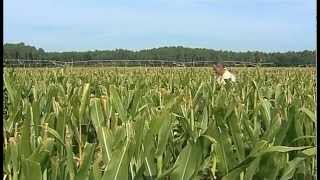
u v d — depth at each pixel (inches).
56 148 139.4
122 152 95.7
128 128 115.3
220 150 116.8
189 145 107.3
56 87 241.9
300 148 105.5
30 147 106.2
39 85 358.6
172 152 146.9
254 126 159.8
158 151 120.5
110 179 95.1
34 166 90.6
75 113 174.6
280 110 170.7
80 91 217.2
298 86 375.6
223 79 419.2
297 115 135.4
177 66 796.6
